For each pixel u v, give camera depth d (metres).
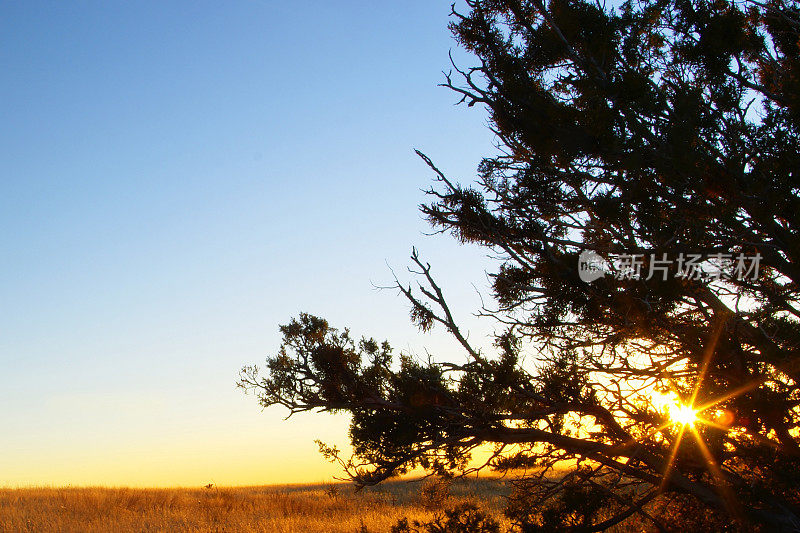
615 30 9.16
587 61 9.34
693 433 9.03
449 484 11.23
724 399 8.43
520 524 10.44
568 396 9.41
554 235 9.66
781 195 8.12
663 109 8.86
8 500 25.73
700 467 9.18
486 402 9.50
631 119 8.76
